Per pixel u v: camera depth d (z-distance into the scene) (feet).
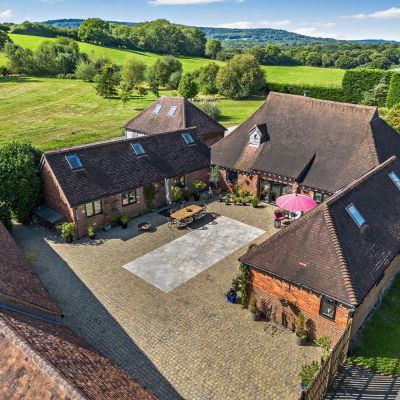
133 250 86.12
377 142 98.17
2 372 36.78
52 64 376.07
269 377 53.83
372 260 60.59
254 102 277.85
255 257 62.49
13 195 92.79
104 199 93.86
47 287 73.26
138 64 326.24
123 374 43.73
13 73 368.27
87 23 534.78
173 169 108.06
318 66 529.86
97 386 36.78
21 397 34.35
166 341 60.34
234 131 118.83
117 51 496.64
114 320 64.85
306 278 57.06
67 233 87.92
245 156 111.45
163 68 325.62
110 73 301.63
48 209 96.32
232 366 55.72
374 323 63.21
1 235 70.44
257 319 64.44
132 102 265.75
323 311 57.16
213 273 77.56
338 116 104.37
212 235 92.48
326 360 48.39
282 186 105.50
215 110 218.79
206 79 303.89
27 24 579.07
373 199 72.02
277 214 97.14
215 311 66.80
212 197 114.11
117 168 99.19
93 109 243.81
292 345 59.21
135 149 104.68
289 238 61.82
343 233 60.85
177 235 92.53
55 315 54.49
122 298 70.28
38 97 276.62
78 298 70.23
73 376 36.19
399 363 55.52
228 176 114.73
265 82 304.30
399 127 151.23
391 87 210.38
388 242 66.08
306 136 106.22
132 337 61.21
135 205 101.40
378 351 57.72
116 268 79.36
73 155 94.53
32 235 92.84
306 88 276.62
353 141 99.66
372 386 51.42
